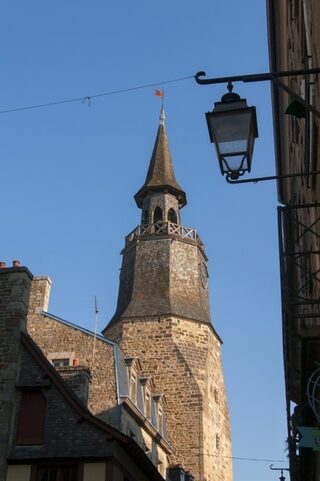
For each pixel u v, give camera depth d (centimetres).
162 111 4997
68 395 1666
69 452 1598
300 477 1302
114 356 2630
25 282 1772
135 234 4200
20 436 1623
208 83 725
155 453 2900
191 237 4206
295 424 998
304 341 826
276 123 1686
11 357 1673
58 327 2795
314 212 1041
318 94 893
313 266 1070
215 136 745
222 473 3550
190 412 3444
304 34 1045
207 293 4175
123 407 2456
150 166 4606
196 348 3706
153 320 3753
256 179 754
